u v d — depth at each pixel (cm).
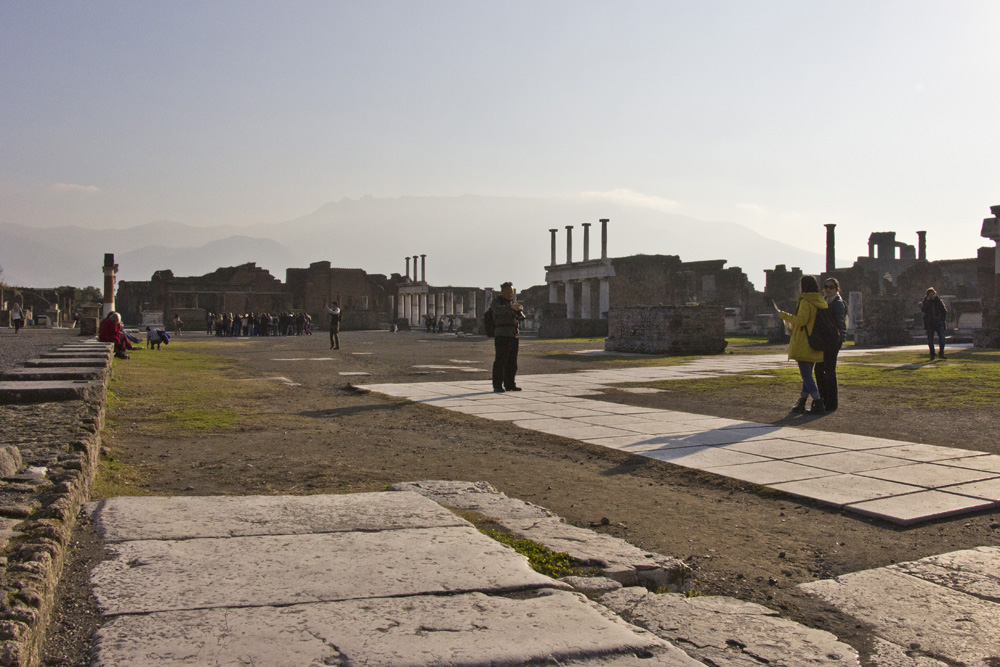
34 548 290
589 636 256
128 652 232
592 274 5338
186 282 8181
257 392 1276
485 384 1436
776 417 961
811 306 995
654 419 943
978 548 423
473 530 381
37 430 567
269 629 252
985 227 2688
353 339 4362
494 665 233
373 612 270
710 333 2550
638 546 428
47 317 6681
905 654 290
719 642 281
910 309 5659
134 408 1016
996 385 1318
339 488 546
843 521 487
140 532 364
